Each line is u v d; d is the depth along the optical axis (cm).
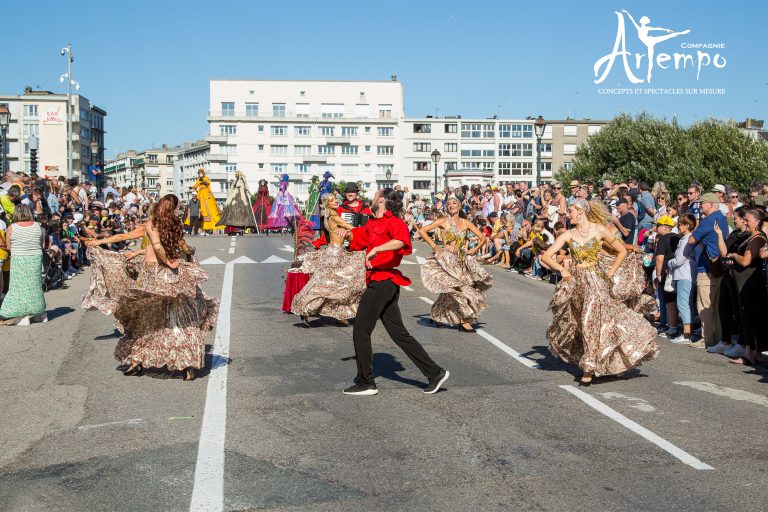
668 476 486
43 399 677
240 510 427
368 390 691
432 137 11575
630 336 747
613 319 746
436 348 931
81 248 1877
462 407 652
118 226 2247
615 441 559
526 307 1333
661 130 5378
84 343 945
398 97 11656
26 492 456
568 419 617
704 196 1019
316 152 11506
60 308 1242
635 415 633
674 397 704
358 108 11638
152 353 739
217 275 1681
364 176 11562
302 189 11525
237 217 3189
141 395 689
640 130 5450
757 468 503
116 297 844
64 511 427
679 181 4931
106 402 664
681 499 447
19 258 1072
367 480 474
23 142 10031
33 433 576
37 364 825
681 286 1058
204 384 730
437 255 1049
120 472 488
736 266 908
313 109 11600
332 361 839
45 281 1458
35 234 1084
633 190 1823
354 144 11531
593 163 5631
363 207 1066
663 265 1138
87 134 11162
